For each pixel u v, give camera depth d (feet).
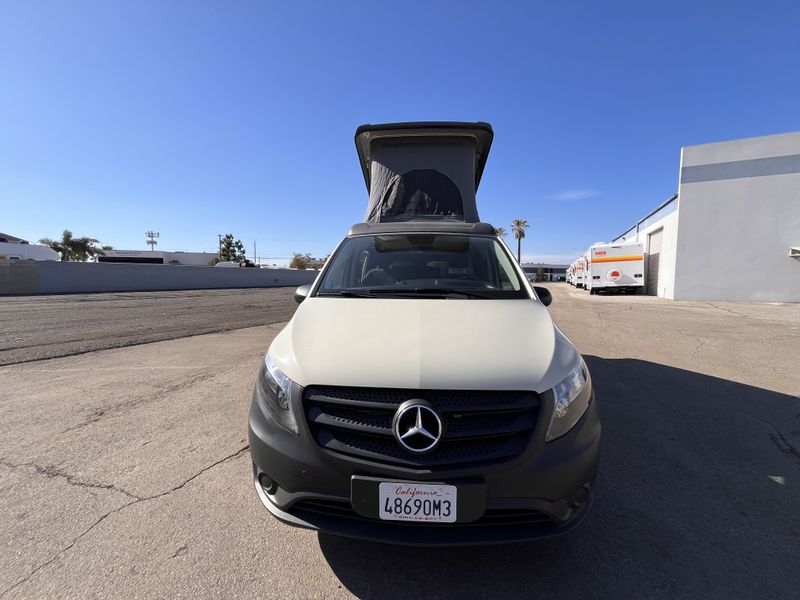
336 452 6.04
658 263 71.36
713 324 32.83
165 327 30.37
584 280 103.55
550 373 6.40
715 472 9.70
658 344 24.58
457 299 8.87
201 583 6.31
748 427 12.24
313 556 6.93
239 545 7.16
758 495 8.77
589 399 6.80
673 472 9.70
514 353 6.66
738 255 53.93
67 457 10.24
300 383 6.39
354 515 6.14
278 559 6.84
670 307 47.16
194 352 21.71
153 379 16.72
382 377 6.18
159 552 6.96
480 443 5.98
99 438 11.32
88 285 77.41
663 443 11.19
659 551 7.08
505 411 6.04
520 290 9.47
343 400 6.14
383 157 16.97
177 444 10.98
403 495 5.78
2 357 20.36
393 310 8.16
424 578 6.48
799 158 50.31
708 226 55.26
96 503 8.34
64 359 20.11
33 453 10.44
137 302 51.01
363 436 6.12
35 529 7.52
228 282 108.47
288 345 7.32
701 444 11.13
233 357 20.56
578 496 6.19
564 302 55.77
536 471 5.87
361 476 5.89
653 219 75.00
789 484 9.19
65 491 8.77
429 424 5.82
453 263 10.64
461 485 5.69
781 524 7.81
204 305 48.01
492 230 12.09
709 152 54.54
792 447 10.96
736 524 7.81
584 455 6.20
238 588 6.23
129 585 6.25
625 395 15.12
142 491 8.79
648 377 17.47
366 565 6.74
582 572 6.60
